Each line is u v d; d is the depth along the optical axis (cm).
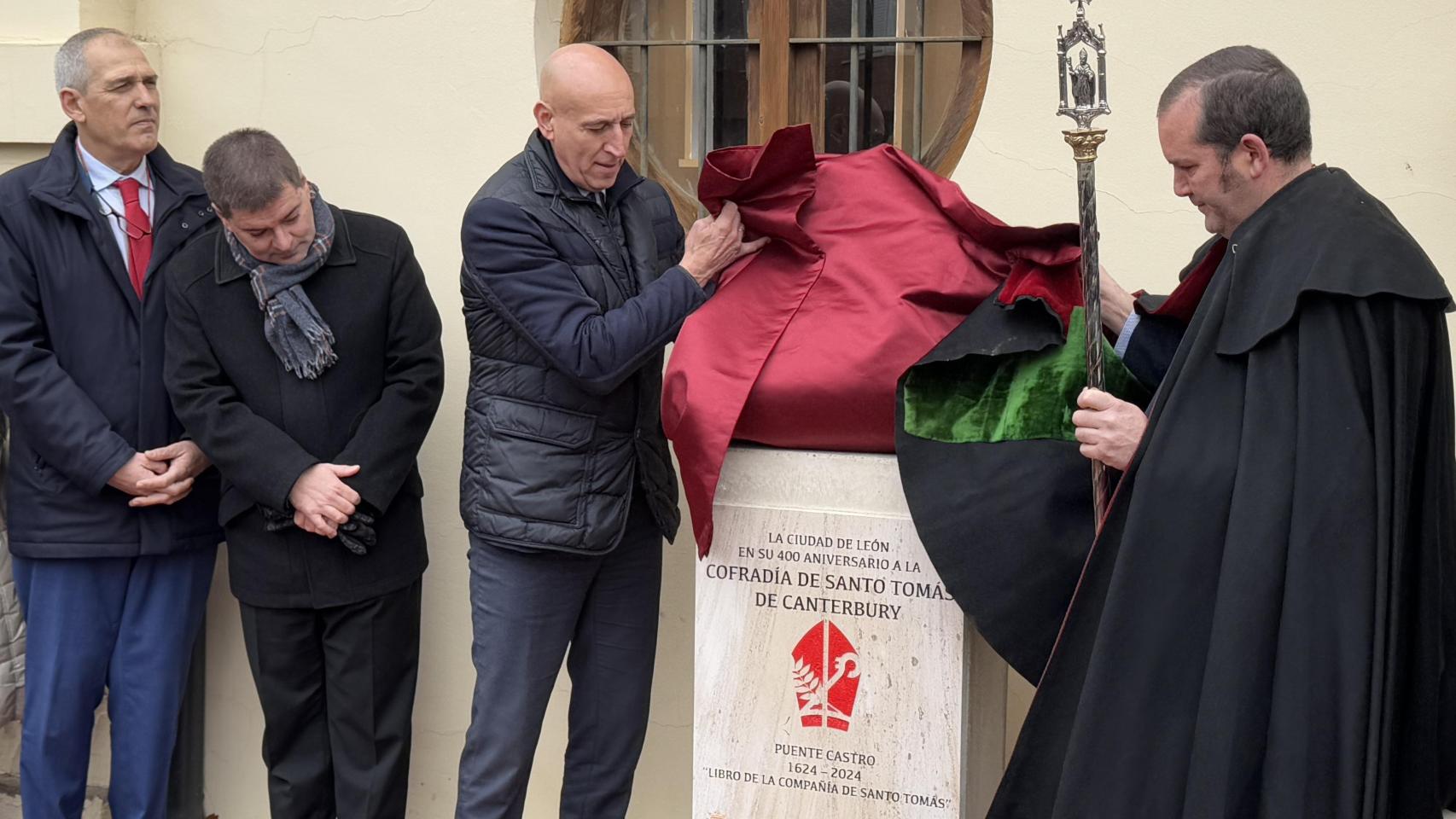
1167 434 216
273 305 287
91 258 305
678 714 341
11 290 300
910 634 253
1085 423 226
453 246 348
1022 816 233
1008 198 307
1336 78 285
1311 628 201
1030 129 304
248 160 275
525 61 340
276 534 297
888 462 253
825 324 254
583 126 261
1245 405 210
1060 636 228
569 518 272
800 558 258
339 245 296
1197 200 226
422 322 304
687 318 262
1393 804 214
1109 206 300
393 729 310
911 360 247
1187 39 292
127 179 310
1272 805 203
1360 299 203
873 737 257
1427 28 279
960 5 325
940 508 240
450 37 344
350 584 298
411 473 312
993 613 236
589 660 294
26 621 317
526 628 279
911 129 332
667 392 260
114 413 307
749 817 266
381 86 349
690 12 346
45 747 314
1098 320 226
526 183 270
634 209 282
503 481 273
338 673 305
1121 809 216
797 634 260
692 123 349
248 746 372
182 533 315
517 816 291
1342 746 200
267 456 286
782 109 339
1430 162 281
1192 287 241
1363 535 201
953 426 243
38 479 308
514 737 283
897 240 255
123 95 301
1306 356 205
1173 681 214
